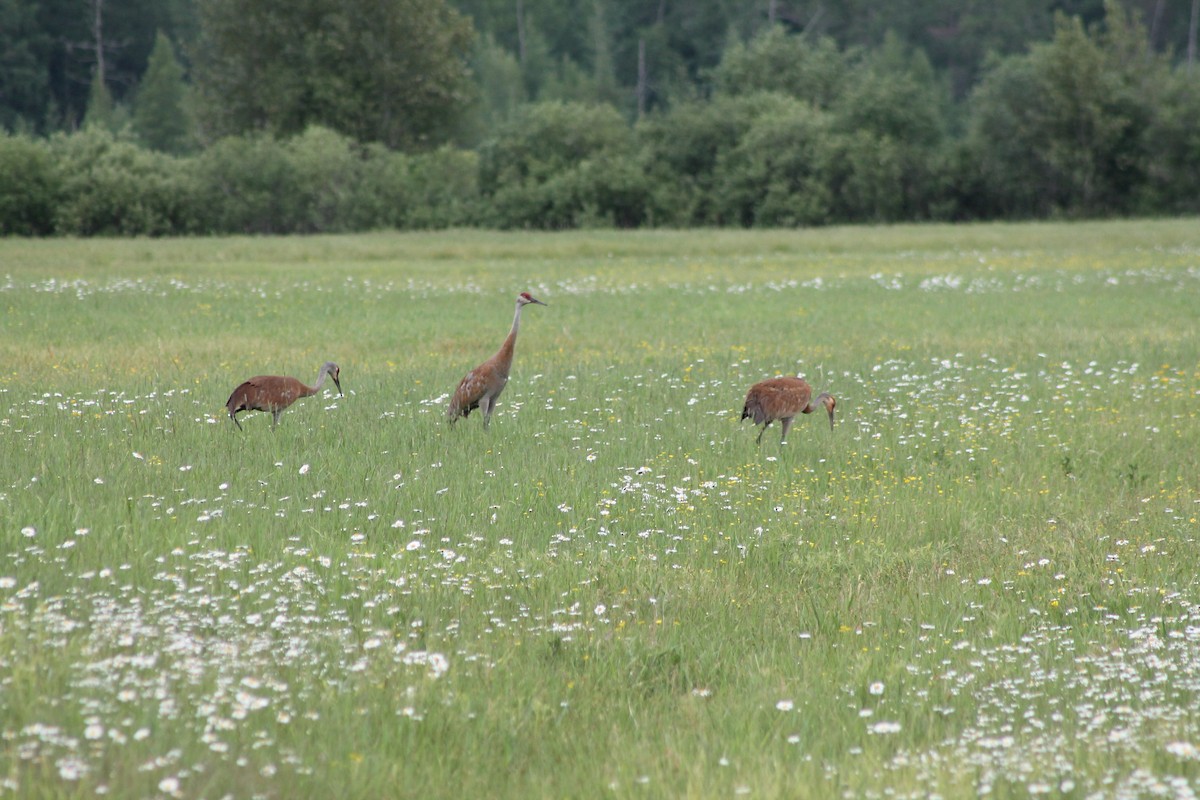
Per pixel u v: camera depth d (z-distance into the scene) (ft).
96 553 97.04
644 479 129.49
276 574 96.17
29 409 152.56
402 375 189.47
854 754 72.49
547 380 187.52
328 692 76.74
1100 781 68.18
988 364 207.51
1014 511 124.57
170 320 252.01
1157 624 93.20
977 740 73.26
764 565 106.83
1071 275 366.84
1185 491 131.34
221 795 64.69
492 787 68.64
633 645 87.10
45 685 72.95
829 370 200.13
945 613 96.84
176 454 133.28
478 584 97.50
